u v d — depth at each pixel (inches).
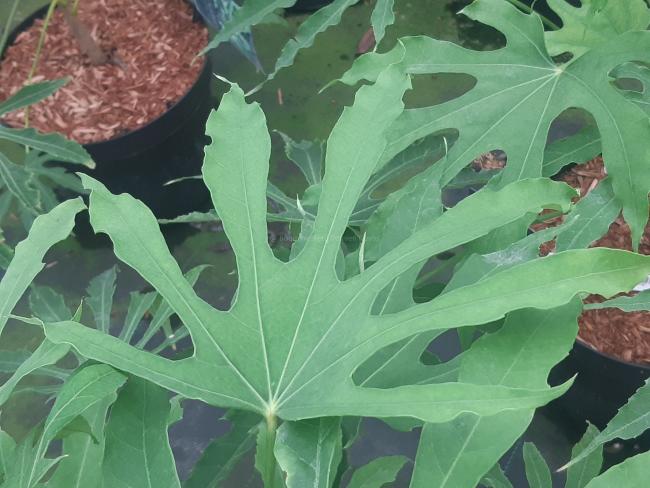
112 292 35.2
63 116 46.8
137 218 17.0
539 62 23.6
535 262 15.2
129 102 47.3
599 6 24.2
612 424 22.0
